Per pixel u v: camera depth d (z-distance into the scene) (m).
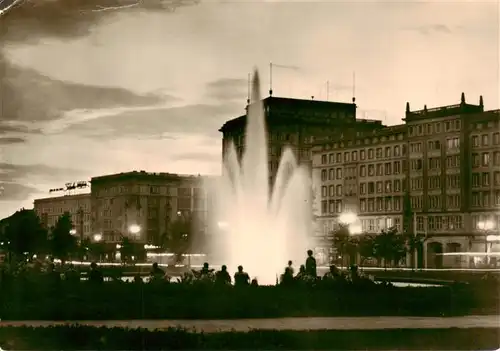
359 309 38.75
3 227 111.44
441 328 31.34
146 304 37.28
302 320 35.22
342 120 170.38
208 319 35.72
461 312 39.09
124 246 128.25
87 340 28.19
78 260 144.50
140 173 187.12
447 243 126.81
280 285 41.31
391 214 139.38
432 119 131.38
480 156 123.81
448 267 124.38
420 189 133.38
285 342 28.16
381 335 29.53
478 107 126.44
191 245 144.50
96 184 199.12
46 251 113.38
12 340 28.19
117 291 39.69
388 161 141.00
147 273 76.50
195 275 43.38
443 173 129.12
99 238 172.12
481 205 123.00
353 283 42.00
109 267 88.00
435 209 130.25
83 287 40.12
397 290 41.91
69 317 35.75
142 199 187.12
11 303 36.56
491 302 41.56
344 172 151.12
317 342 28.12
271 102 168.75
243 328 31.41
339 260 138.88
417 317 37.12
